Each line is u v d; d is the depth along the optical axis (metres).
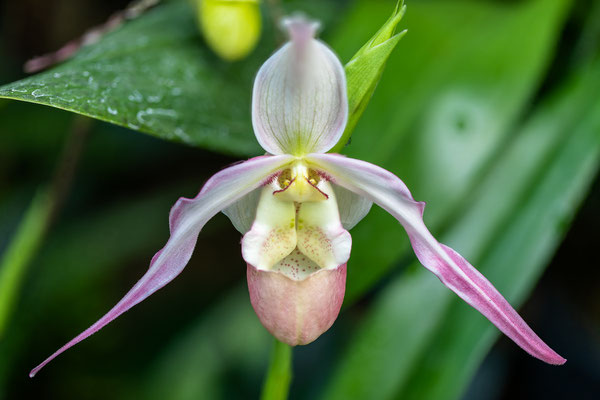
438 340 0.39
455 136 0.40
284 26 0.31
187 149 0.60
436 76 0.40
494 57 0.40
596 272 0.50
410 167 0.39
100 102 0.37
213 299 0.55
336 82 0.32
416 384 0.39
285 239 0.34
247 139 0.39
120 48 0.40
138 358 0.52
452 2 0.42
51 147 0.57
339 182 0.34
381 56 0.33
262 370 0.46
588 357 0.48
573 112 0.41
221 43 0.40
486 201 0.40
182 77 0.40
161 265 0.34
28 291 0.51
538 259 0.39
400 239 0.38
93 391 0.50
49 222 0.43
